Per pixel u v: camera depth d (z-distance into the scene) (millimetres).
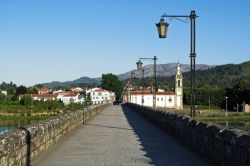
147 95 140125
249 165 7852
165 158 12266
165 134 20188
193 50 18328
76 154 13094
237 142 8680
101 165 11039
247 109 136750
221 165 10039
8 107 118812
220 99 164625
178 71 140750
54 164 11180
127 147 14961
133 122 30391
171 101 147375
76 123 23922
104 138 18156
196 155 12844
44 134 13008
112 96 186500
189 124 14914
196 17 18422
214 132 10906
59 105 129125
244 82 153625
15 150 8984
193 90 18250
